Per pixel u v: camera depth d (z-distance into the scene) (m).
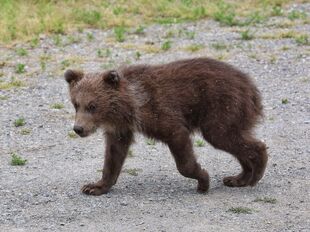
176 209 11.36
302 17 26.75
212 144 12.06
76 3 28.83
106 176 12.13
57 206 11.63
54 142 15.52
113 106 11.43
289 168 13.43
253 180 12.27
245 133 12.02
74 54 22.94
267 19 26.88
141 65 11.99
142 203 11.66
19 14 26.77
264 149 12.06
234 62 21.78
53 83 20.08
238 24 26.31
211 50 23.16
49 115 17.31
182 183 12.70
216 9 27.59
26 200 11.96
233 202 11.66
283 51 22.81
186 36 24.86
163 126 11.62
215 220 10.90
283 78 20.11
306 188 12.31
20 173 13.51
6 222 11.05
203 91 11.87
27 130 16.28
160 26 26.27
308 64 21.39
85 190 12.12
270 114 17.09
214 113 11.86
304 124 16.34
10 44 24.11
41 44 24.16
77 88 11.45
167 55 22.67
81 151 14.85
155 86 11.69
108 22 26.52
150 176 13.12
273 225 10.70
